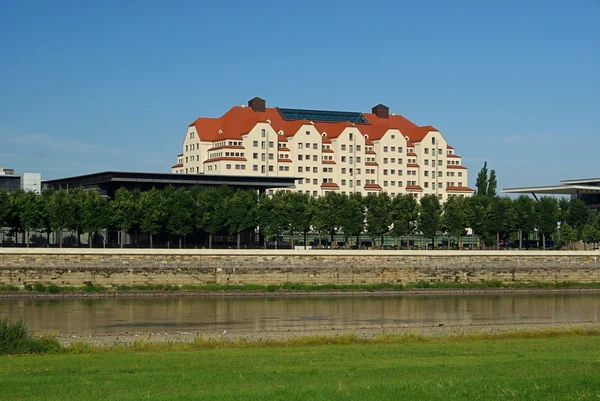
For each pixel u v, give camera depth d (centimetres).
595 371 6944
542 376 6531
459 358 7994
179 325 12344
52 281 16775
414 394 5753
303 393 5788
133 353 8506
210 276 17888
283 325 12512
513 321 13588
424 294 18412
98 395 5866
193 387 6188
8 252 16525
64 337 10569
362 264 19125
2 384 6341
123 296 16438
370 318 13638
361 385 6128
